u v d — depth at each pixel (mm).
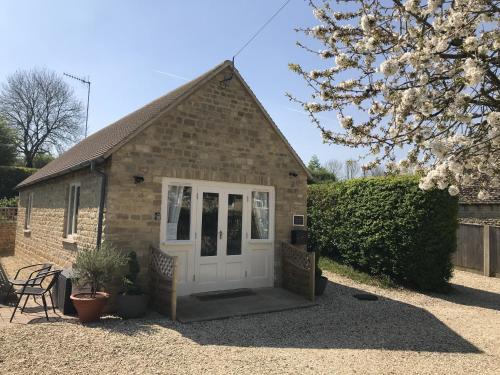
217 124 9359
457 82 3727
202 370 5039
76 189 9938
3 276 9055
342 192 13273
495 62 3746
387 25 4398
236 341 6234
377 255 11648
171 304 7195
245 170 9797
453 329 7406
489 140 3834
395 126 4516
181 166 8703
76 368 4895
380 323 7621
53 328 6387
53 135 37938
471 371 5359
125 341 5945
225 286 9398
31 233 13797
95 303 6777
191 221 8891
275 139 10445
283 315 7863
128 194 7934
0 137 31328
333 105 4785
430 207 10758
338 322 7562
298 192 10820
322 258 14172
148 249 8117
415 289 10938
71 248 9539
